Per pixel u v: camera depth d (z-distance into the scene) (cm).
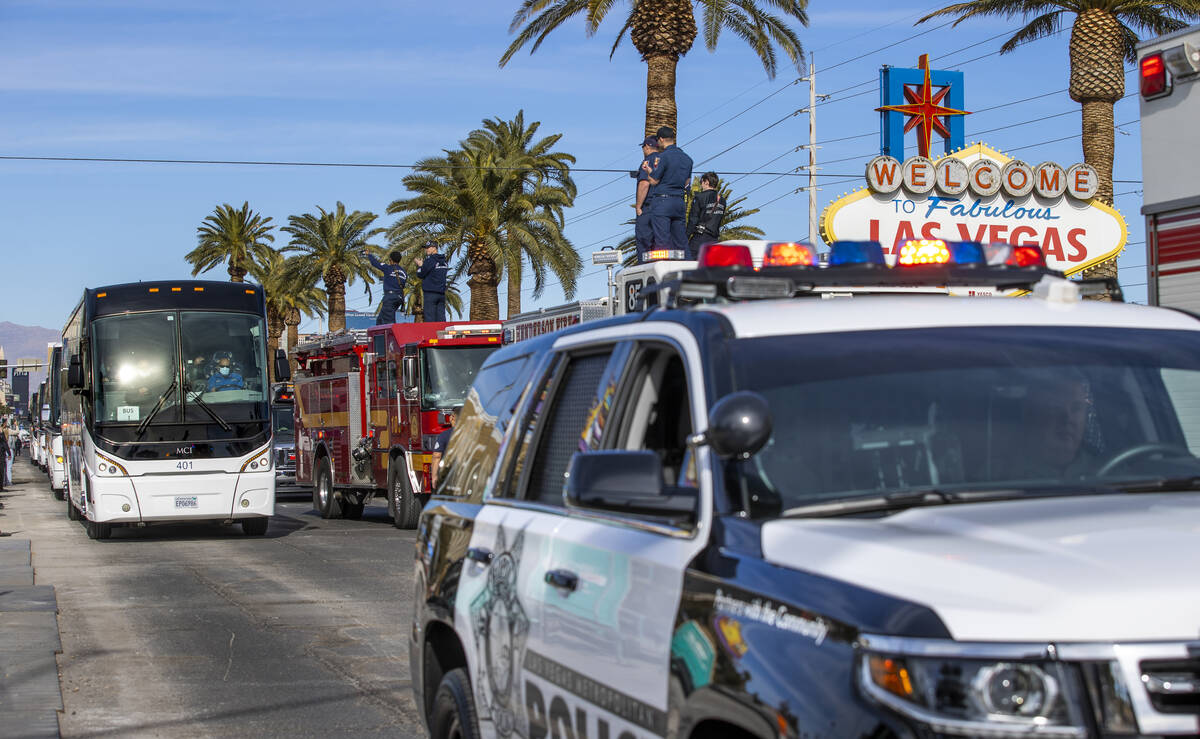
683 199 1969
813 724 281
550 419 496
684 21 2778
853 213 2358
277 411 4028
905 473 369
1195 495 364
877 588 292
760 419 339
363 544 2086
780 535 332
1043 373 405
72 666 1030
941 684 268
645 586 363
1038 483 372
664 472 430
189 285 2284
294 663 1036
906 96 3375
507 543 477
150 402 2206
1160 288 1245
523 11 3291
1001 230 2430
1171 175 1224
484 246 4750
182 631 1195
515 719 454
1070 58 2997
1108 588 279
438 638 573
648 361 436
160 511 2188
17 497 4144
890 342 407
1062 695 266
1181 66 1195
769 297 441
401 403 2430
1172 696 268
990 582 286
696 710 327
